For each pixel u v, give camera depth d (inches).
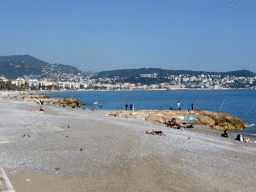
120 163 731.4
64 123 1450.5
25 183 552.4
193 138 1186.0
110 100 6909.5
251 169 729.0
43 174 616.7
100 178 613.0
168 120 1840.6
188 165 733.9
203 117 2020.2
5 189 492.1
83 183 575.2
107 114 2253.9
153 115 1975.9
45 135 1090.7
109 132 1186.6
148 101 6609.3
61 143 945.5
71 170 656.4
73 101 4456.2
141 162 746.2
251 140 1386.6
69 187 546.6
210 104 5497.1
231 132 1724.9
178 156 817.5
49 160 729.6
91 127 1330.0
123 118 1959.9
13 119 1544.0
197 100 7086.6
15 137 1037.2
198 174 666.2
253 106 4810.5
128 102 6087.6
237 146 1091.9
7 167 651.5
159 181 610.2
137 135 1123.3
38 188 529.7
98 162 732.0
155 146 929.5
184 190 564.4
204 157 823.7
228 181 628.4
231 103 5787.4
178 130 1460.4
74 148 876.0
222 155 868.0
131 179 616.7
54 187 541.0
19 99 5359.3
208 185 597.6
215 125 1925.4
